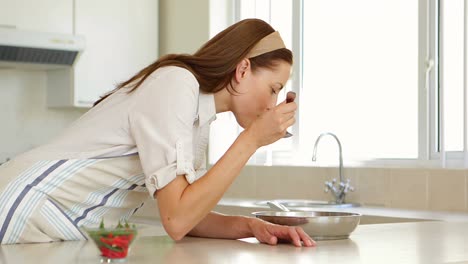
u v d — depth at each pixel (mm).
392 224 2271
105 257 1366
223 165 1673
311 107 4527
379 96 4137
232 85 1834
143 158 1690
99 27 5023
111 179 1819
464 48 3537
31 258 1412
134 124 1717
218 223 1864
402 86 4012
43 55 4699
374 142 4156
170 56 1791
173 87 1688
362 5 4242
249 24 1836
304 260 1403
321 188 4160
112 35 5078
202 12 4969
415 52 3941
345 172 4059
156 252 1523
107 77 5055
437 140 3812
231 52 1799
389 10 4086
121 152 1789
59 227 1809
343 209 3658
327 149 4410
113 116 1771
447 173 3531
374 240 1793
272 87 1853
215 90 1817
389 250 1577
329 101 4418
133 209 1943
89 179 1811
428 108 3826
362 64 4234
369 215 3309
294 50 4605
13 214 1779
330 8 4434
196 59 1785
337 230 1795
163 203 1660
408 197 3725
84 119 1839
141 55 5215
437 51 3807
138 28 5199
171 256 1450
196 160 1944
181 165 1647
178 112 1671
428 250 1575
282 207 2062
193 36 5051
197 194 1646
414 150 3945
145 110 1704
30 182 1794
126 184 1842
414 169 3697
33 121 5113
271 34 1849
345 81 4328
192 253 1509
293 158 4586
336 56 4391
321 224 1775
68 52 4781
